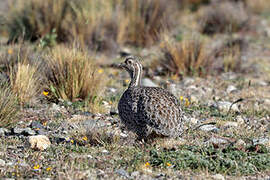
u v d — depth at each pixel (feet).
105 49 163.53
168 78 138.51
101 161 72.02
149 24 177.27
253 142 83.61
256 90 129.39
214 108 109.91
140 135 76.59
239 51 167.63
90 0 175.83
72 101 110.11
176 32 187.32
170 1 198.08
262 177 68.23
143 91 77.92
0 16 170.40
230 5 214.69
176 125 74.49
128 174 67.26
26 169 68.13
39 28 164.25
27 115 99.19
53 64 113.60
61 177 64.39
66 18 166.30
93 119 96.94
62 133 87.71
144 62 154.92
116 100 112.47
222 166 69.82
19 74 106.93
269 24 221.66
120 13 177.99
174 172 68.69
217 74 146.10
